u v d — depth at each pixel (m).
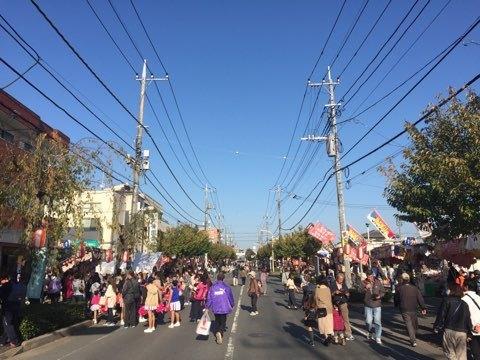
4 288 12.26
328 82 26.05
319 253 39.94
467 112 11.62
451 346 8.01
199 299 18.39
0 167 14.40
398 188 13.29
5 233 20.53
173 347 12.44
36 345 12.89
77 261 23.80
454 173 11.15
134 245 26.52
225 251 104.06
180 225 50.75
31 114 23.05
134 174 25.39
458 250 18.53
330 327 12.27
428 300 23.91
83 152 16.59
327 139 27.14
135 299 17.11
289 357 10.88
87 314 18.47
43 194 14.77
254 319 19.02
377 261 31.47
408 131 12.76
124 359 10.85
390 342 12.95
